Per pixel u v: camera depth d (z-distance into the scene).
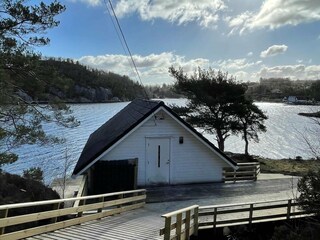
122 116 22.92
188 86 28.05
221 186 18.28
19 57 13.42
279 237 11.16
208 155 18.81
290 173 22.55
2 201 10.98
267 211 13.68
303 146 41.22
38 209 11.86
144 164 17.80
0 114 13.63
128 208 13.31
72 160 30.84
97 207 11.18
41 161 31.30
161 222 11.50
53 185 19.81
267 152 40.41
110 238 8.89
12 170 27.88
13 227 9.97
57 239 8.42
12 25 13.56
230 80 27.89
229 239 11.88
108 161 16.69
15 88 14.26
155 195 16.25
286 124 61.94
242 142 48.06
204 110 28.50
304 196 11.27
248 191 17.36
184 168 18.48
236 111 27.66
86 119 69.88
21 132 13.39
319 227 10.59
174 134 18.16
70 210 9.80
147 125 17.73
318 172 11.59
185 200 15.48
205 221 12.13
